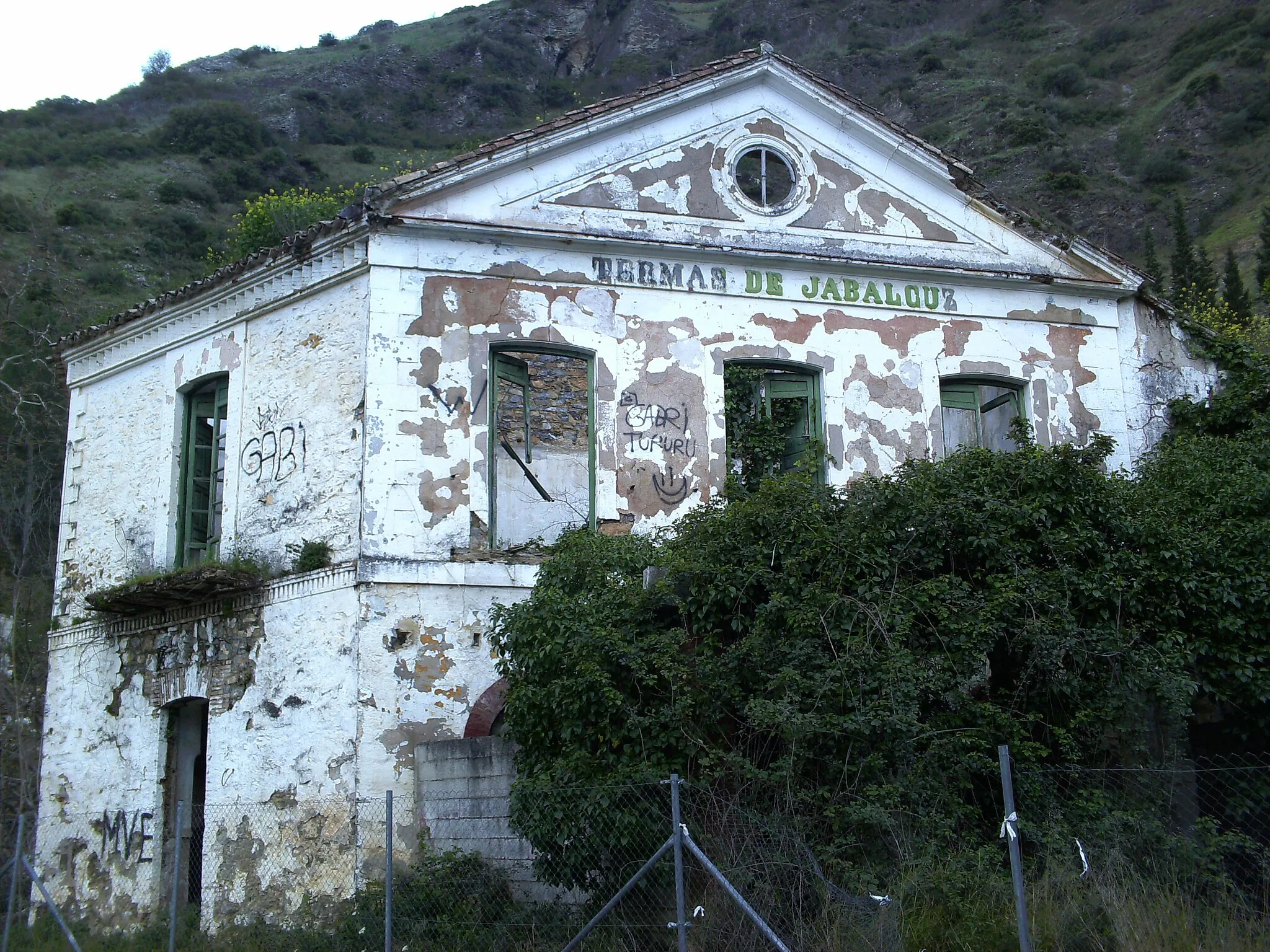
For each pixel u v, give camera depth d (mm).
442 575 13789
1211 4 81188
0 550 23891
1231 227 58906
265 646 14383
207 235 46969
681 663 10992
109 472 17375
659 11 94125
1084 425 16953
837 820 10250
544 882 10734
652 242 15383
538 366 16297
